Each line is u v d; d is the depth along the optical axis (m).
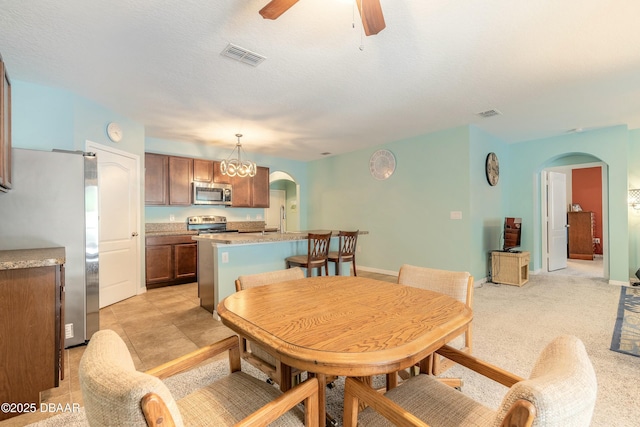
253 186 6.05
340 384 1.91
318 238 3.43
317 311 1.27
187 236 4.80
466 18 1.92
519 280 4.35
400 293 1.56
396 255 5.06
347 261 3.91
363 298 1.46
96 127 3.31
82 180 2.45
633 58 2.42
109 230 3.55
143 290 4.15
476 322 2.93
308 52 2.31
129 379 0.62
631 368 2.06
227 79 2.75
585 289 4.19
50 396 1.81
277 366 1.40
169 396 0.63
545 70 2.60
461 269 4.27
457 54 2.34
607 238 4.65
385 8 1.82
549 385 0.61
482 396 1.77
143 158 4.09
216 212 5.87
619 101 3.33
